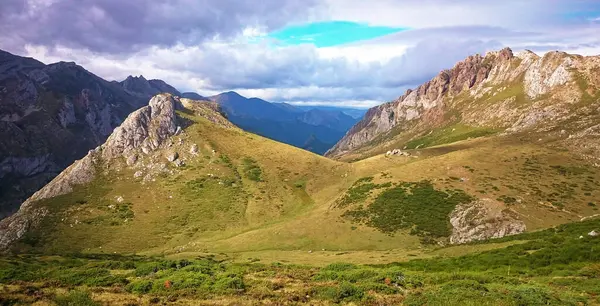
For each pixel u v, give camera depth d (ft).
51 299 97.76
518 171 426.51
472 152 506.89
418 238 325.21
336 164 614.75
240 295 106.01
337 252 309.63
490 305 91.25
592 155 463.42
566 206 343.67
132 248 403.13
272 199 505.66
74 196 512.63
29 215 467.52
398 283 120.47
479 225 320.91
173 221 461.37
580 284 123.75
